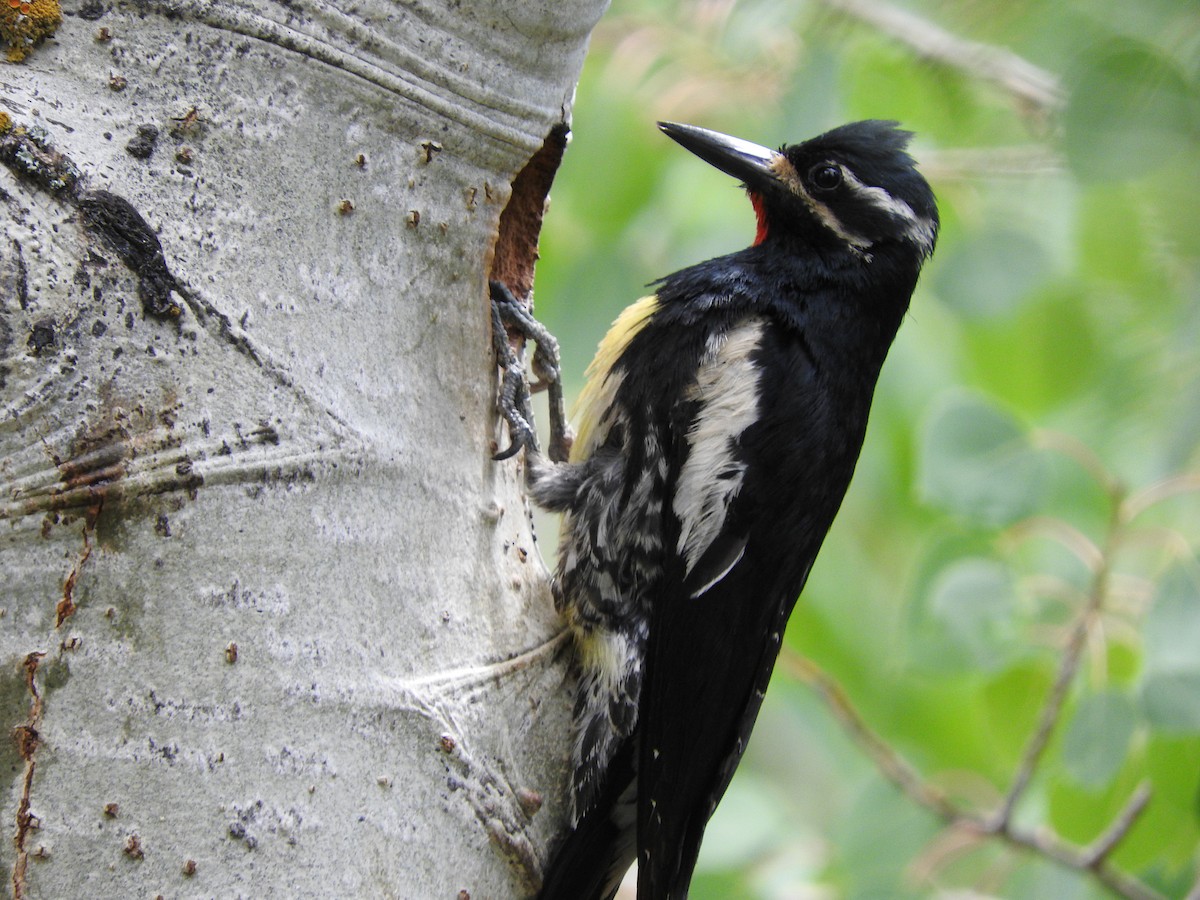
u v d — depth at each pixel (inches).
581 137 158.4
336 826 153.5
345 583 153.6
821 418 156.5
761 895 158.4
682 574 156.1
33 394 152.9
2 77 153.2
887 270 157.1
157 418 153.2
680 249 159.5
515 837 154.3
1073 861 157.6
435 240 154.2
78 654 153.0
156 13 153.4
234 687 153.3
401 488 153.9
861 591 160.4
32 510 152.9
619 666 155.7
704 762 156.1
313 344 153.6
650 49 158.7
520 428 155.3
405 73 153.9
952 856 158.1
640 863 155.4
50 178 153.1
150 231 153.3
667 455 156.3
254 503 153.4
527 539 155.3
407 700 153.8
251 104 153.6
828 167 157.1
